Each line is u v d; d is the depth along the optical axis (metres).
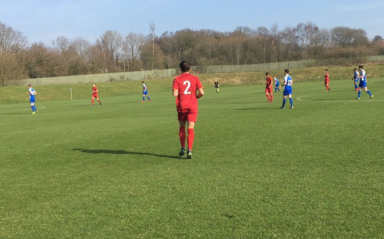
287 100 25.30
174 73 97.69
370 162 7.00
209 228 4.32
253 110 19.42
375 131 10.49
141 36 112.50
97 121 17.84
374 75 74.44
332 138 9.72
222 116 17.03
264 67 98.75
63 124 17.28
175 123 15.37
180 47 136.25
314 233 4.06
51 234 4.37
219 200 5.27
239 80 82.62
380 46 114.19
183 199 5.39
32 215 5.02
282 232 4.12
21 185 6.59
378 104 18.81
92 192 5.95
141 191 5.88
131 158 8.58
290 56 119.00
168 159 8.30
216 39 131.62
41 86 58.94
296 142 9.41
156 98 41.47
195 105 8.29
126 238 4.15
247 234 4.11
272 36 128.62
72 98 55.50
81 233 4.35
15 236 4.36
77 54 95.94
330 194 5.29
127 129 14.08
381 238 3.89
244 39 125.62
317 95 29.12
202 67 99.56
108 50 109.75
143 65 112.50
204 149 9.17
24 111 29.78
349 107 18.02
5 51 70.12
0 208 5.37
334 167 6.77
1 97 50.75
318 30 125.12
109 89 63.25
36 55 88.31
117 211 5.02
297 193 5.40
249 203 5.08
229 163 7.53
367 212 4.57
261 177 6.34
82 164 8.16
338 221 4.35
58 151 9.98
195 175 6.72
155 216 4.77
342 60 92.88
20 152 10.12
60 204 5.43
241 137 10.69
